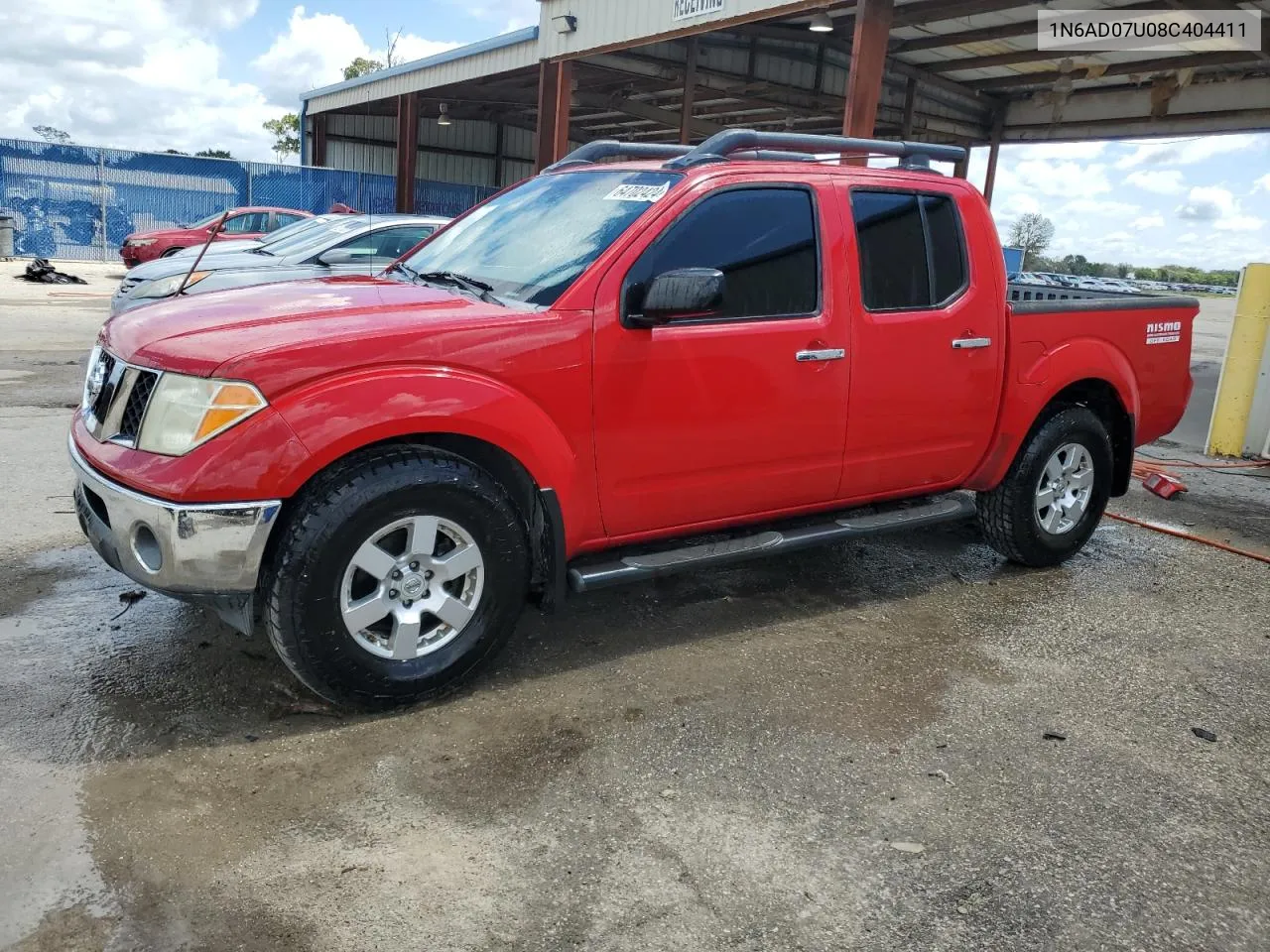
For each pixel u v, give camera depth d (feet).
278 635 9.83
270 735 10.14
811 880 8.27
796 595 15.24
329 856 8.27
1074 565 17.46
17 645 11.87
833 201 13.25
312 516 9.70
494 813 9.00
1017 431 15.39
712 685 11.89
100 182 82.58
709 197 12.21
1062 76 53.52
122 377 10.30
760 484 13.03
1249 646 14.07
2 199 80.07
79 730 10.03
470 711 10.91
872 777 9.95
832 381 13.14
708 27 38.75
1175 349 17.75
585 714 10.98
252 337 9.86
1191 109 54.29
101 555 10.43
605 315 11.26
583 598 14.61
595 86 67.62
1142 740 11.09
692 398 11.98
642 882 8.13
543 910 7.73
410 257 14.87
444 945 7.30
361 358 9.87
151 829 8.48
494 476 11.37
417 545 10.37
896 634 13.85
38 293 57.82
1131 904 8.18
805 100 61.05
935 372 14.20
